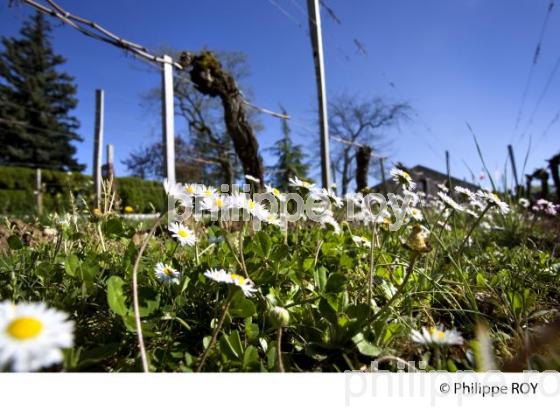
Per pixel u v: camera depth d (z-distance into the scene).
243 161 5.77
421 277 1.47
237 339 0.91
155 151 32.00
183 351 0.99
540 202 3.08
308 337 1.06
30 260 1.48
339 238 2.02
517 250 2.33
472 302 1.29
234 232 2.21
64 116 33.47
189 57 5.59
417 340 0.83
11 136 29.59
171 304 1.17
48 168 30.83
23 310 0.55
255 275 1.29
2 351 0.51
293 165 21.14
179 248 1.98
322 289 1.26
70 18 3.38
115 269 1.34
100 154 6.69
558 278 1.76
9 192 12.22
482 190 1.61
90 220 1.62
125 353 0.99
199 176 21.27
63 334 0.55
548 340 0.84
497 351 1.04
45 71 33.12
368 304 1.03
